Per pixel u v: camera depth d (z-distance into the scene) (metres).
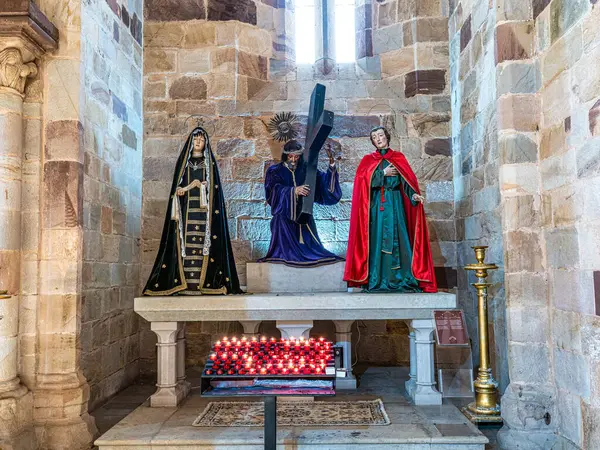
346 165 6.68
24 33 3.81
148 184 6.53
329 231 6.59
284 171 5.90
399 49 6.92
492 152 5.26
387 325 6.54
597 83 3.36
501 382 5.11
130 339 5.95
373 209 5.12
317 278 5.51
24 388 3.87
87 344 4.72
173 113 6.65
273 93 6.87
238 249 6.53
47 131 4.12
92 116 4.82
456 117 6.48
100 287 5.06
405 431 3.91
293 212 5.62
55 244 4.05
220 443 3.75
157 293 4.86
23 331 3.99
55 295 4.03
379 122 6.75
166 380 4.68
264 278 5.52
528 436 3.88
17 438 3.62
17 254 3.93
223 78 6.69
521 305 4.06
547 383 4.00
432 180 6.64
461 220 6.32
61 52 4.18
